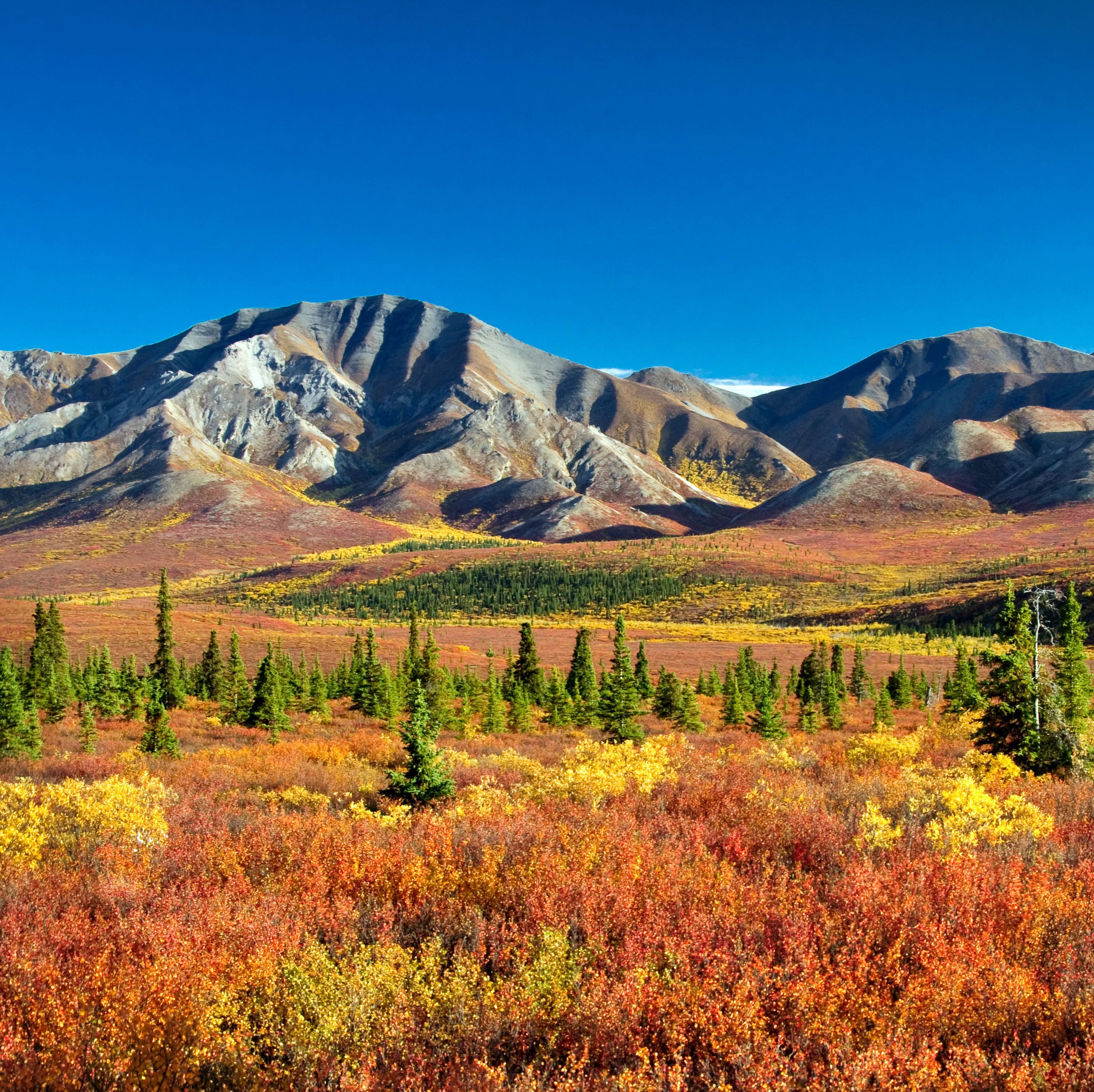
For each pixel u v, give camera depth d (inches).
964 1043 175.9
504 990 196.1
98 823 410.3
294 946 225.8
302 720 1668.3
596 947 224.4
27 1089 168.7
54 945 238.8
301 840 368.8
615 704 1279.5
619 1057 175.3
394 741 1087.6
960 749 862.5
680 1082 154.3
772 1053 166.2
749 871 310.7
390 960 212.7
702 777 551.5
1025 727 680.4
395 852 330.0
